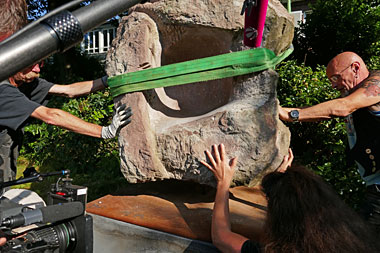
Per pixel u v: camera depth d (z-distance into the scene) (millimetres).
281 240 1126
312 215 1096
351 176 2871
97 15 742
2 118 1834
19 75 1974
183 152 2082
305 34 5820
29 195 1926
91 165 4801
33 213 1334
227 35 2082
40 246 1464
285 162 1908
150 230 1892
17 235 1439
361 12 5160
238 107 1974
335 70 1930
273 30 1961
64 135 4762
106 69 2330
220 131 1989
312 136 3568
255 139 1912
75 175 4680
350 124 1942
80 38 730
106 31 12992
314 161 3410
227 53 2072
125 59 2238
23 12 1552
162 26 2227
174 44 2307
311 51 5898
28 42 651
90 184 4285
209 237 1759
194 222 1950
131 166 2195
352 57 1891
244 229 1796
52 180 4449
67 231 1577
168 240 1827
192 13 2068
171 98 2533
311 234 1071
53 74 8031
